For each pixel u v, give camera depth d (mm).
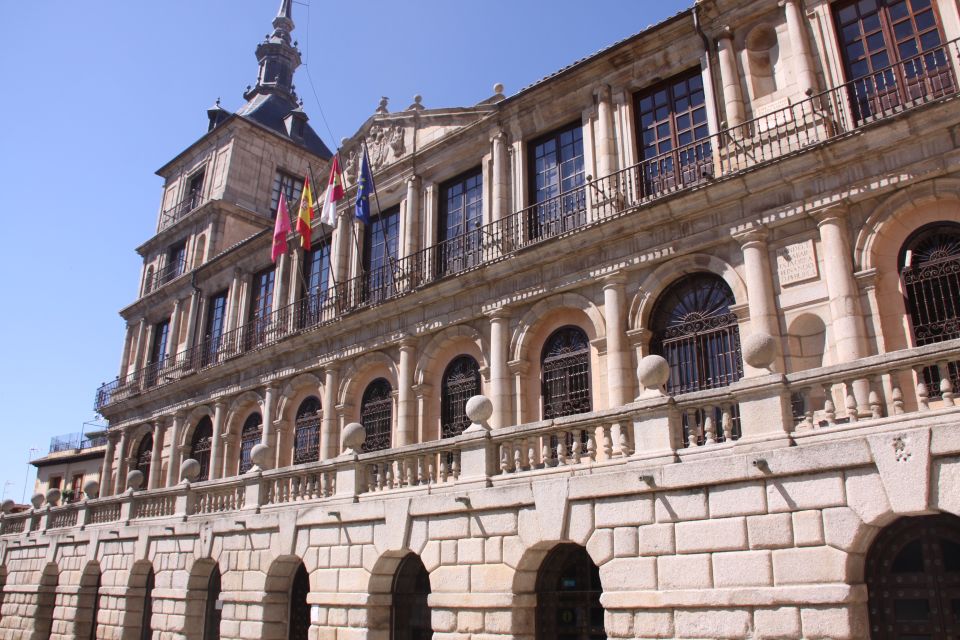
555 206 18578
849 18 14789
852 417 9648
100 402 34625
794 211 13961
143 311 34812
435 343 19875
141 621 21266
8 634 26516
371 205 23844
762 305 13977
